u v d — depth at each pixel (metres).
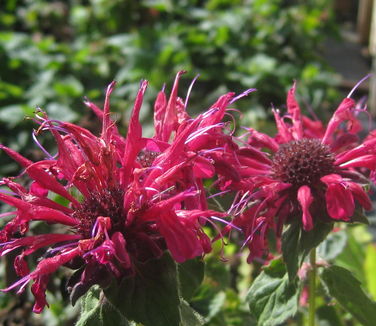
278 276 0.21
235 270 0.35
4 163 0.48
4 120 0.48
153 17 0.71
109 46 0.63
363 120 0.70
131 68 0.57
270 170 0.21
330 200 0.18
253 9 0.69
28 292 0.28
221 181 0.19
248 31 0.64
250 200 0.19
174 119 0.18
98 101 0.55
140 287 0.16
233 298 0.31
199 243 0.15
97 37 0.70
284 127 0.22
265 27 0.64
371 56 0.89
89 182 0.17
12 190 0.17
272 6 0.70
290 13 0.71
